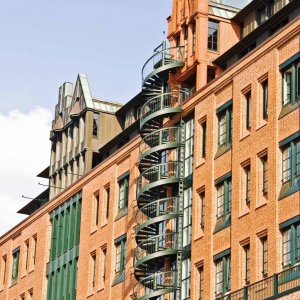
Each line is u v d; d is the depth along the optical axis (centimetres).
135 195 7456
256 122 6044
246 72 6212
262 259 5778
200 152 6644
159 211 6900
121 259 7525
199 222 6512
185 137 6894
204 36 7106
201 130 6669
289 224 5578
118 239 7588
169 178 6800
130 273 7319
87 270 7956
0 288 9575
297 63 5772
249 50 6819
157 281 6869
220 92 6500
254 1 6950
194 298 6366
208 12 7181
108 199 7894
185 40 7288
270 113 5906
